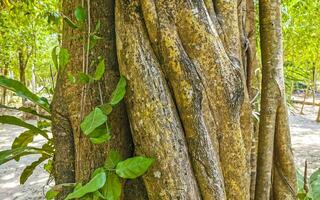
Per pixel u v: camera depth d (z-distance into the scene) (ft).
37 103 3.43
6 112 22.67
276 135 3.74
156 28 2.68
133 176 2.51
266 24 3.68
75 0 3.17
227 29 3.07
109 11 3.05
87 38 2.96
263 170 3.65
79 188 2.51
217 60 2.79
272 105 3.66
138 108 2.64
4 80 3.26
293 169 3.79
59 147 3.13
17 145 4.17
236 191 2.93
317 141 18.22
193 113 2.64
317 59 20.97
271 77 3.67
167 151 2.57
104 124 2.71
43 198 9.62
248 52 3.64
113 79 2.97
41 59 27.58
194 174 2.66
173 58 2.64
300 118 26.99
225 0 3.12
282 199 3.76
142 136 2.63
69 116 3.09
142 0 2.72
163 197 2.57
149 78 2.64
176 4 2.75
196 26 2.75
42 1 11.02
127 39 2.73
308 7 13.96
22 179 4.33
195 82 2.66
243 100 3.01
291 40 15.94
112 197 2.57
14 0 10.38
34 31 20.08
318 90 41.55
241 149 2.93
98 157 2.86
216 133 2.81
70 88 3.08
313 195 3.90
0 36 17.58
